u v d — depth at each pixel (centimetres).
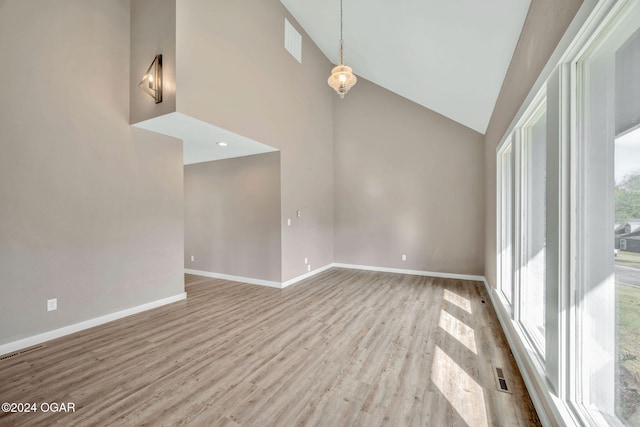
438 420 170
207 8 329
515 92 250
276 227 480
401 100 587
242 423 167
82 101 304
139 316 344
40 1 274
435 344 269
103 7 321
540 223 227
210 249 562
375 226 612
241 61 380
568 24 134
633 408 106
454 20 263
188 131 364
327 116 626
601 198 127
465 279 534
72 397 191
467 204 535
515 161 256
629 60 106
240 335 290
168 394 194
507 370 224
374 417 172
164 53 303
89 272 310
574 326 144
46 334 276
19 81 261
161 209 384
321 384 206
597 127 129
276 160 475
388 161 600
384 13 321
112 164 329
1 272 252
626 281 110
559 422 138
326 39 515
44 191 277
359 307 376
